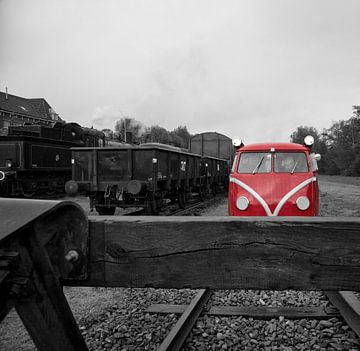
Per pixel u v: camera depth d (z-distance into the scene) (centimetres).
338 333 361
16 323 423
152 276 175
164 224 174
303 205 721
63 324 156
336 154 7412
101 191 1249
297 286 168
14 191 1755
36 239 153
